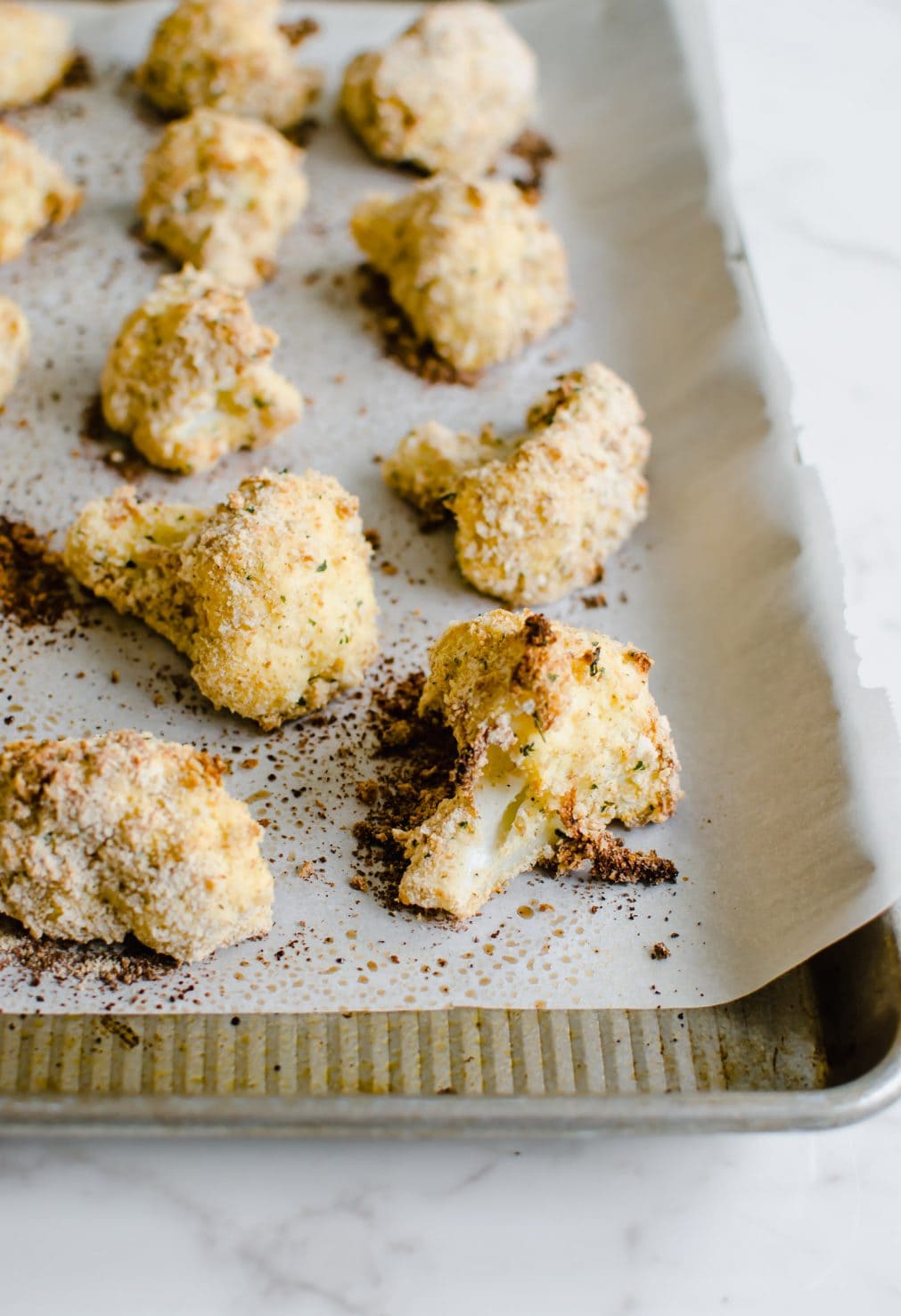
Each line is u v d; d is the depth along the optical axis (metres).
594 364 0.42
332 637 0.37
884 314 0.44
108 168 0.46
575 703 0.36
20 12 0.46
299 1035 0.34
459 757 0.36
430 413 0.42
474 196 0.43
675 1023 0.35
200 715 0.38
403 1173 0.34
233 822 0.35
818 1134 0.35
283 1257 0.33
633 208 0.46
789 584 0.39
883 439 0.42
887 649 0.40
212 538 0.37
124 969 0.35
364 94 0.45
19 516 0.40
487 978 0.35
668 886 0.36
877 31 0.50
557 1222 0.34
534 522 0.39
